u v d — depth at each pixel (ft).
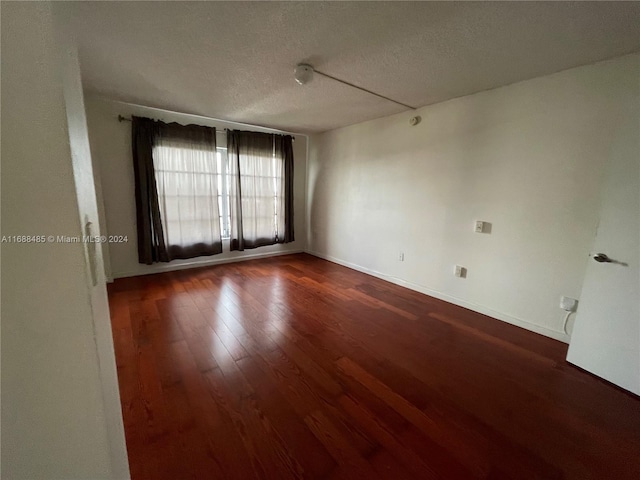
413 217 11.05
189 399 5.15
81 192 1.55
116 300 9.56
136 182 11.41
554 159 7.29
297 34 5.71
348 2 4.72
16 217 1.29
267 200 15.17
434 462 4.09
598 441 4.51
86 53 6.61
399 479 3.84
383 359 6.59
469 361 6.61
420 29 5.44
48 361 1.44
